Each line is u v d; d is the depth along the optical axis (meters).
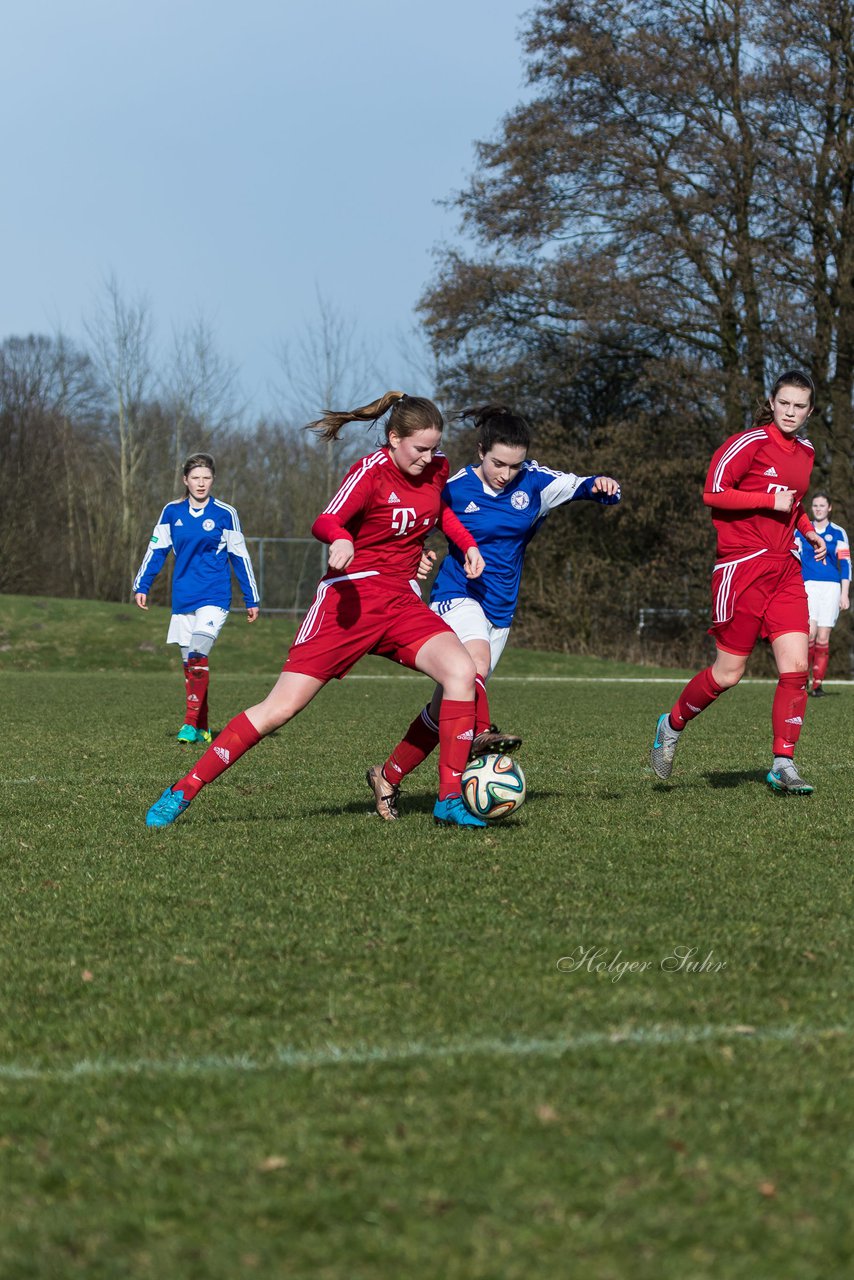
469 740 15.30
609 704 38.28
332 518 13.80
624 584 84.31
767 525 17.59
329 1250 5.54
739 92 72.38
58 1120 6.89
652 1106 6.97
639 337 80.25
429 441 13.87
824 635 43.00
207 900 11.82
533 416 84.31
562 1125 6.74
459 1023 8.29
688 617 83.25
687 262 75.94
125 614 68.19
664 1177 6.16
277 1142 6.57
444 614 17.09
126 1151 6.51
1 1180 6.24
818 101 70.94
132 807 17.45
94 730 29.08
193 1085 7.32
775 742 18.52
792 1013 8.49
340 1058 7.71
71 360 137.50
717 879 12.55
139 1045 8.00
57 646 63.00
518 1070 7.48
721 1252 5.50
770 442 17.42
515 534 16.91
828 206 73.19
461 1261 5.43
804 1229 5.69
